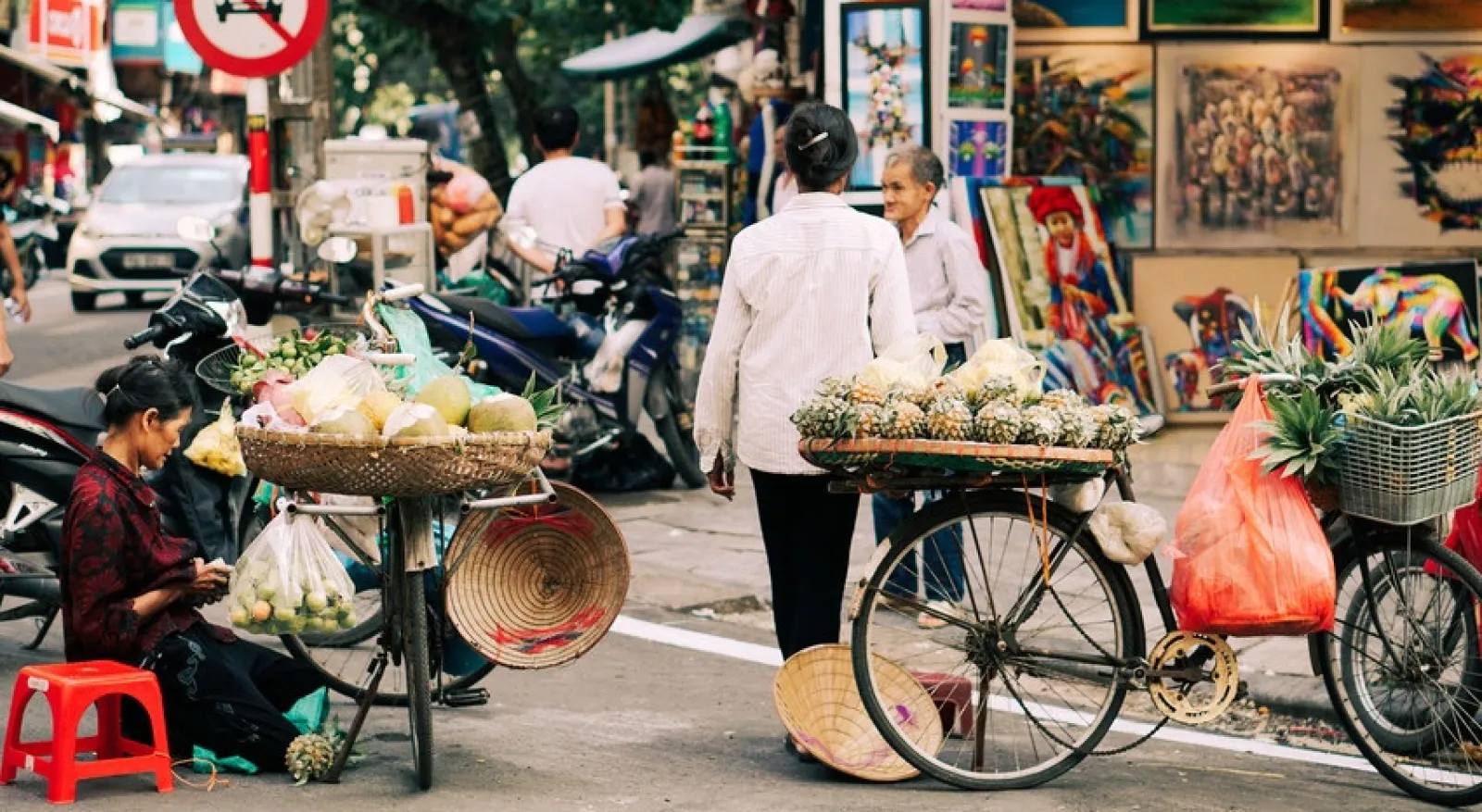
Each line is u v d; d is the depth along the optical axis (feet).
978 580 21.54
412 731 18.01
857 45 35.63
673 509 34.27
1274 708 22.41
